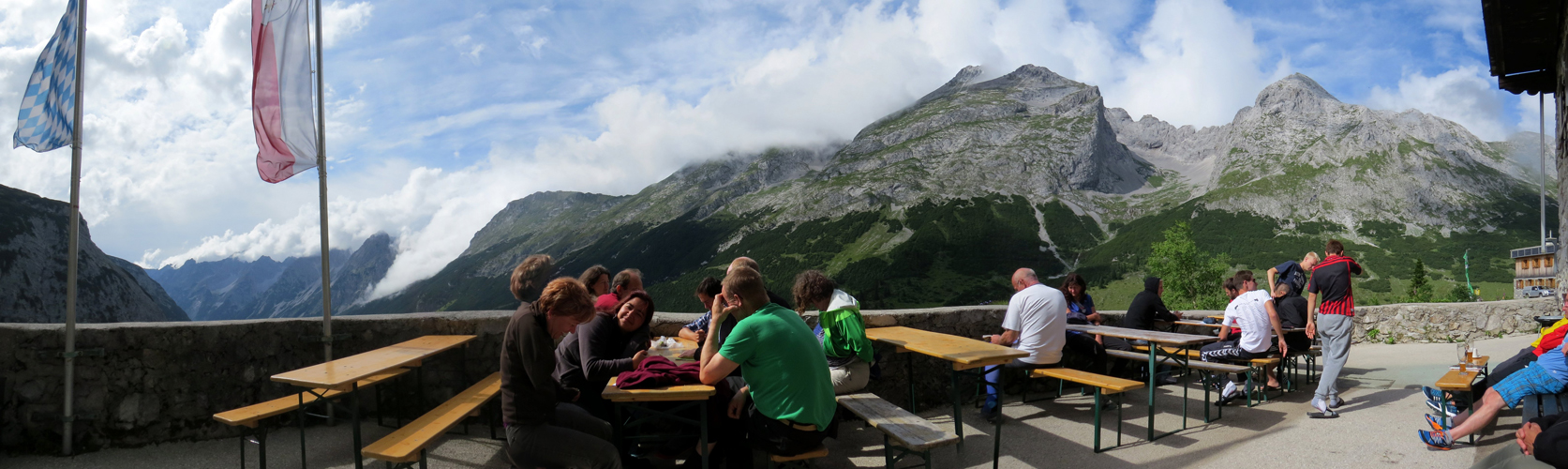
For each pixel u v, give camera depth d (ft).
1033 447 15.34
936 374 20.44
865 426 17.35
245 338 17.11
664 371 12.50
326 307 17.78
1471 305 34.42
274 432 16.98
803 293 16.19
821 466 14.30
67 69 16.47
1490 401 12.90
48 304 347.56
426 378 18.15
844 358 15.65
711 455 13.32
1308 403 18.70
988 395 17.97
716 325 13.19
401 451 11.00
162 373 16.21
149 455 15.37
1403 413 16.71
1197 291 242.99
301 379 12.32
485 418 17.39
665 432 14.34
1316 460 13.29
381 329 18.40
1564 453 10.09
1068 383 22.09
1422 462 12.67
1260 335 19.08
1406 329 35.12
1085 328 20.33
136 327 16.01
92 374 15.71
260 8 18.78
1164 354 18.60
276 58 18.80
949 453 15.10
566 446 11.28
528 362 11.18
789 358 11.81
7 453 15.33
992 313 21.70
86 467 14.65
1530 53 26.16
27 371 15.52
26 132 16.69
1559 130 25.99
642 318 14.26
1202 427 16.63
